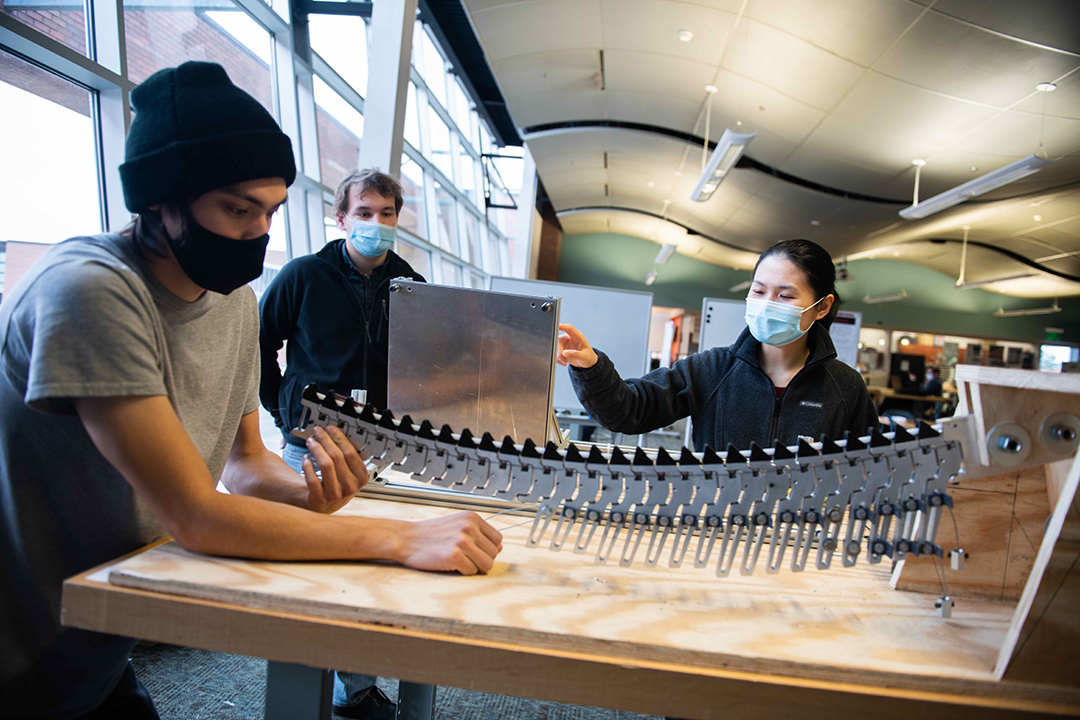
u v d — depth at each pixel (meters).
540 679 0.56
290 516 0.68
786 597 0.71
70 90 2.41
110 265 0.62
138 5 2.86
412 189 7.23
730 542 0.78
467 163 10.23
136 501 0.72
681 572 0.77
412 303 1.09
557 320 1.04
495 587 0.67
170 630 0.60
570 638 0.57
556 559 0.78
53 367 0.57
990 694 0.55
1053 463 0.70
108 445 0.61
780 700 0.55
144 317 0.64
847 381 1.25
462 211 9.82
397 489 1.00
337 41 4.98
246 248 0.66
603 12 5.80
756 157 9.39
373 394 1.82
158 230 0.65
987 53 5.20
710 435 1.30
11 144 2.16
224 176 0.60
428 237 7.85
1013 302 17.89
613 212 15.95
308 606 0.60
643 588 0.71
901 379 12.30
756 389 1.25
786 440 1.22
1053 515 0.54
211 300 0.76
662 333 18.73
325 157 4.93
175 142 0.59
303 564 0.69
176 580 0.61
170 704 1.62
